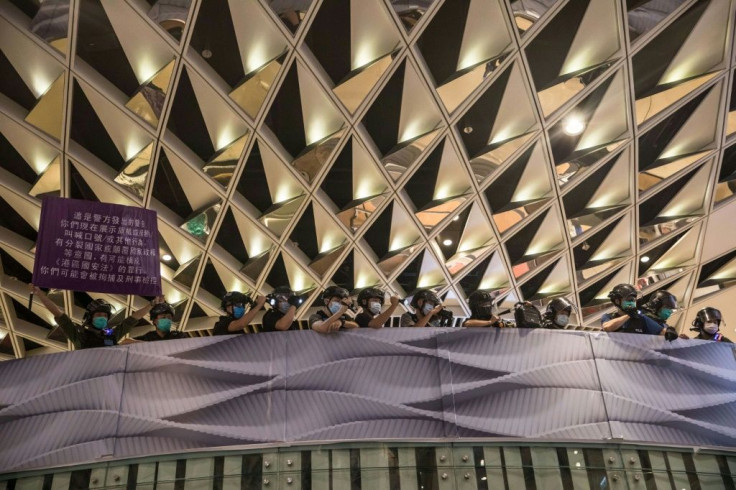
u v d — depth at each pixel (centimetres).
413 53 1530
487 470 845
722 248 2064
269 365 903
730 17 1639
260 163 1731
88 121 1520
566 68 1661
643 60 1698
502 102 1672
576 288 2072
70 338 966
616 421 905
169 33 1394
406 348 925
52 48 1369
